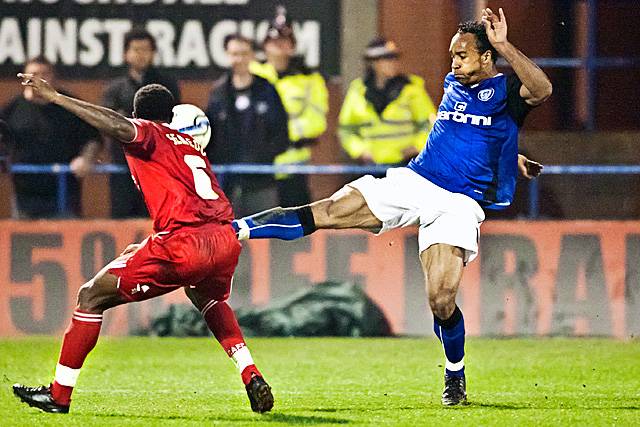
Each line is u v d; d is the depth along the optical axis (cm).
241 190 4256
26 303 4031
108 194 4781
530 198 4519
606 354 3591
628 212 4750
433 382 2981
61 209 4312
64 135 4322
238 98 4272
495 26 2341
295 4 4928
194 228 2264
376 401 2614
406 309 4038
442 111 2503
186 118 2356
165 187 2259
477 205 2488
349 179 4812
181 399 2652
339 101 4922
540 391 2809
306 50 4934
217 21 4912
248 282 4041
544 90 2375
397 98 4347
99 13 4909
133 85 4222
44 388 2330
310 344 3838
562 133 4784
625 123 5247
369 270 4050
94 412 2420
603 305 4025
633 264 4034
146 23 4906
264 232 2470
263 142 4278
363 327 4022
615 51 5259
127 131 2230
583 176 4766
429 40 4897
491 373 3161
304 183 4300
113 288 2272
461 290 4031
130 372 3169
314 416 2347
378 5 4909
